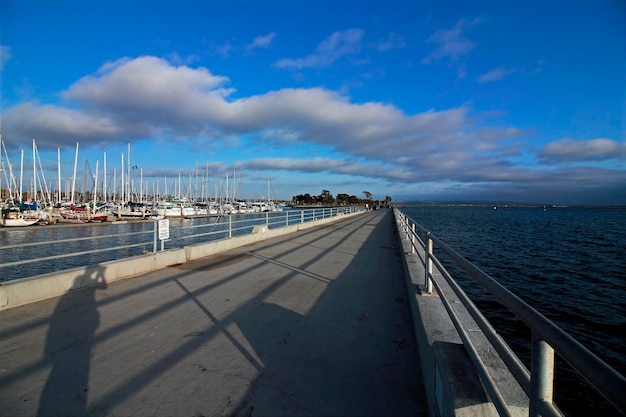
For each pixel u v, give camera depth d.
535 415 1.27
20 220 34.94
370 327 4.70
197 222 43.84
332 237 16.69
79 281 6.41
